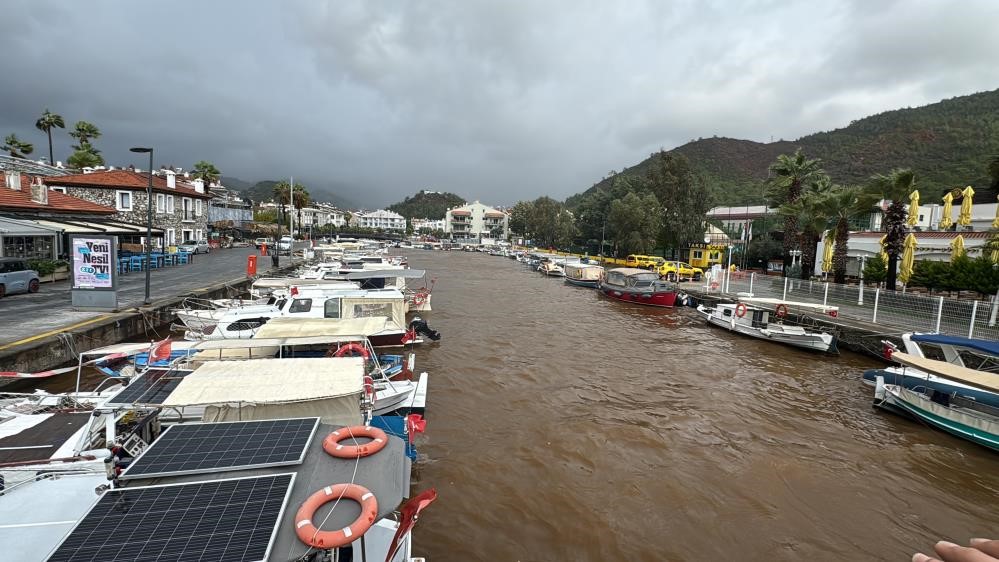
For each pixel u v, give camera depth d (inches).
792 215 1375.5
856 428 574.9
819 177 1471.5
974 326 774.5
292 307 758.5
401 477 191.3
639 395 658.8
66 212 1282.0
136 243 1702.8
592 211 3198.8
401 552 257.4
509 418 563.5
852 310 1036.5
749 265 2181.3
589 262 2834.6
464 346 878.4
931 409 569.9
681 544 359.9
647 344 958.4
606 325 1144.2
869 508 416.5
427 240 5482.3
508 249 4274.1
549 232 3934.5
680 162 2637.8
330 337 501.4
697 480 446.6
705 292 1485.0
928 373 609.0
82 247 754.8
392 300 806.5
